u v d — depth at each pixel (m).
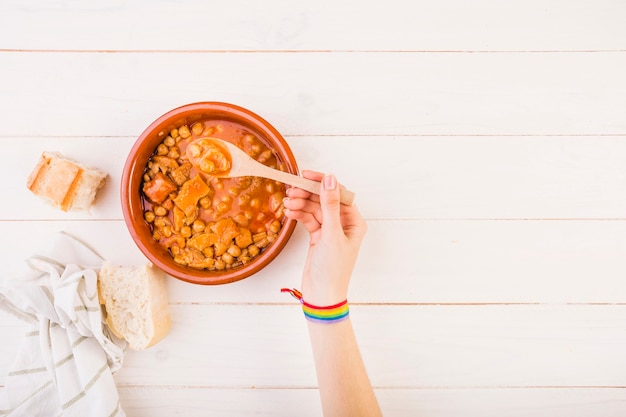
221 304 1.41
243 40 1.39
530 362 1.41
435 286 1.41
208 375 1.42
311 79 1.39
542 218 1.40
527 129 1.39
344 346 1.15
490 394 1.41
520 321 1.41
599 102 1.39
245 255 1.28
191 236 1.29
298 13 1.39
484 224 1.40
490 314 1.41
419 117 1.39
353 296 1.41
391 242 1.40
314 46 1.39
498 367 1.41
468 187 1.39
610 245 1.40
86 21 1.40
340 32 1.39
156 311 1.34
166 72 1.40
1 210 1.41
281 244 1.21
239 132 1.29
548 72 1.39
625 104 1.39
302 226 1.39
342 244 1.12
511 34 1.39
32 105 1.40
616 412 1.41
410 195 1.39
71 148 1.40
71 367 1.36
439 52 1.39
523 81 1.39
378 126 1.39
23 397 1.38
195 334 1.42
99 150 1.40
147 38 1.39
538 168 1.39
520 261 1.40
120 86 1.40
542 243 1.40
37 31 1.40
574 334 1.40
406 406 1.42
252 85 1.39
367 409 1.12
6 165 1.41
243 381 1.42
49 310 1.33
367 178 1.39
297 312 1.41
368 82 1.39
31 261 1.35
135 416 1.42
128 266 1.38
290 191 1.22
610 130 1.39
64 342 1.36
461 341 1.41
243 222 1.28
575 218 1.40
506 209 1.40
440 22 1.39
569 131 1.39
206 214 1.29
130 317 1.33
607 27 1.39
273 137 1.22
